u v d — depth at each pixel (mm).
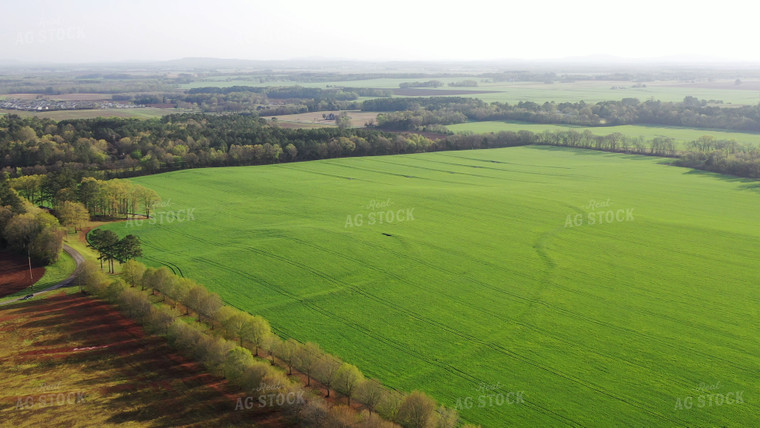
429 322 74812
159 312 70750
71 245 102875
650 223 119938
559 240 109750
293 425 51938
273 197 141750
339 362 58938
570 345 68812
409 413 49781
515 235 113000
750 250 103188
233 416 53125
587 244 107312
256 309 78000
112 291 77875
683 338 70688
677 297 83188
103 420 52406
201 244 105562
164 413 53531
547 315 77188
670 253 102062
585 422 53625
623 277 91000
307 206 133625
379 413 52375
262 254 99938
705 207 133250
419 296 83188
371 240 108500
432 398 52688
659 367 63812
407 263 96625
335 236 110312
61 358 63562
